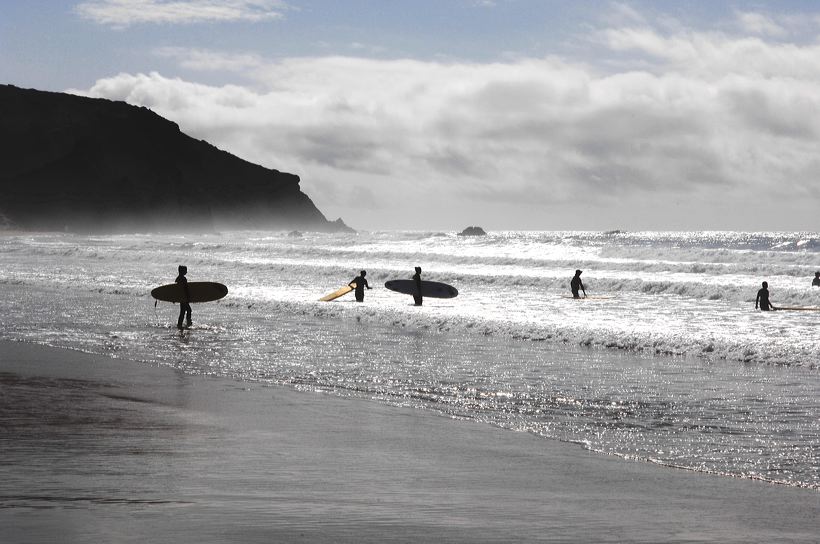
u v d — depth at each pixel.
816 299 30.22
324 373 14.57
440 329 21.05
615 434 9.97
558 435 9.91
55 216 199.12
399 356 16.66
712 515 6.57
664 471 8.21
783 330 21.64
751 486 7.64
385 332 20.64
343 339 19.27
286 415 10.90
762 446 9.35
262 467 7.97
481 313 25.75
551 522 6.23
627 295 33.75
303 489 7.12
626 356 16.61
